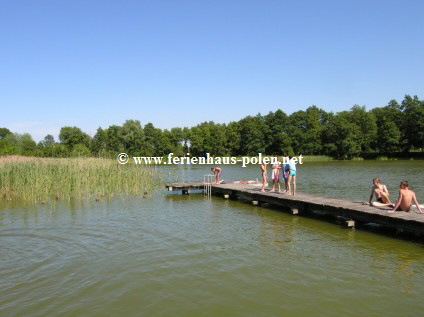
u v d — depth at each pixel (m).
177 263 10.60
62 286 9.03
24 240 13.23
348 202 16.39
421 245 12.12
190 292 8.62
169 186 26.33
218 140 94.19
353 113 93.69
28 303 8.10
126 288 8.88
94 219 16.91
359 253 11.35
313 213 17.98
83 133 82.50
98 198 22.95
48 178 24.19
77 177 24.97
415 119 78.12
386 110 94.06
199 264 10.49
